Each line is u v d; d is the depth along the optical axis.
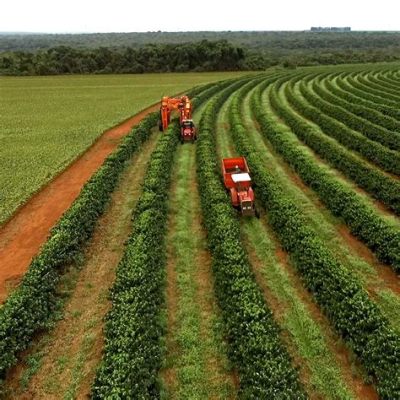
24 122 50.19
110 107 59.53
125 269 16.08
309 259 16.55
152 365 12.38
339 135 35.81
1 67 123.94
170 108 38.81
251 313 13.51
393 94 60.56
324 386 12.21
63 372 13.06
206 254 18.92
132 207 23.95
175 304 15.74
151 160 29.03
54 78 111.56
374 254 18.39
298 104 49.72
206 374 12.75
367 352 12.39
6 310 14.00
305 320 14.60
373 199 24.27
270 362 11.75
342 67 113.06
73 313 15.48
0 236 21.50
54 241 17.89
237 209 22.50
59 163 32.56
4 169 31.47
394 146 33.78
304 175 26.81
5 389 12.42
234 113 44.44
